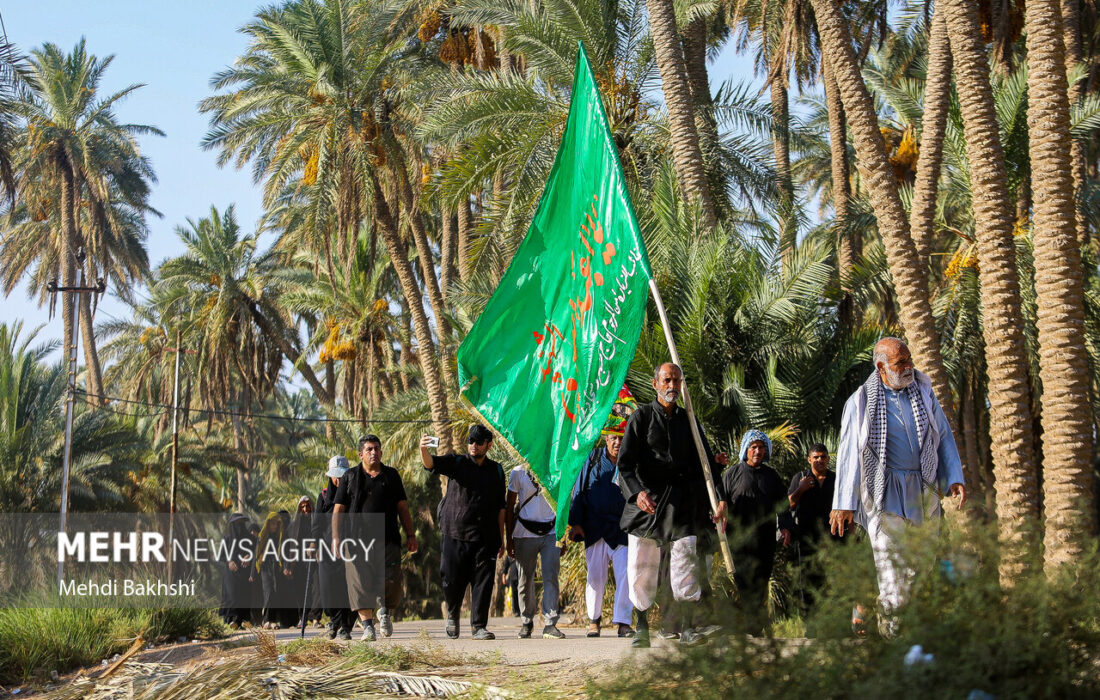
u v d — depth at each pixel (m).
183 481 46.41
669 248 17.17
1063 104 13.50
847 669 3.40
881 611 3.58
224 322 51.34
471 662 7.28
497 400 7.72
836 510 6.27
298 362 45.66
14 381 37.38
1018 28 23.55
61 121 55.59
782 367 16.30
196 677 5.84
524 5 22.86
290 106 29.64
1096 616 3.43
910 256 15.70
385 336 42.56
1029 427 14.35
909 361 6.24
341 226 28.77
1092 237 24.44
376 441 9.82
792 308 16.19
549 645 8.50
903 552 3.78
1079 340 13.11
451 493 9.79
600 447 9.86
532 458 7.57
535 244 7.75
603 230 7.19
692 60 25.23
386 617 10.05
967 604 3.50
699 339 15.80
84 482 37.62
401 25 30.69
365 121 28.50
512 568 15.81
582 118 7.41
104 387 63.97
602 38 22.25
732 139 22.86
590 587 9.98
